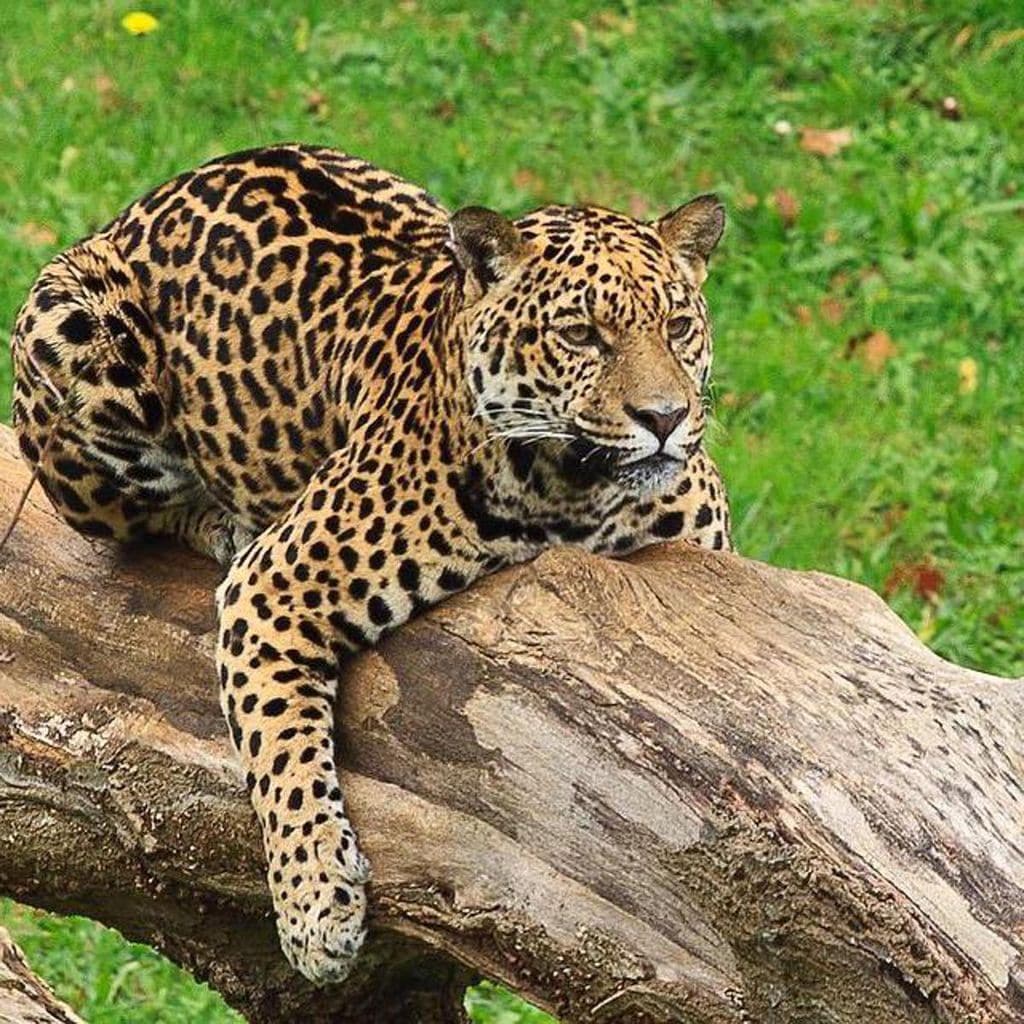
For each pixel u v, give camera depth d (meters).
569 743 9.75
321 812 10.06
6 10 24.22
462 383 10.38
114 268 11.80
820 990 9.23
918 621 17.19
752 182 21.94
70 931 14.75
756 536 17.81
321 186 11.77
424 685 10.18
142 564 11.60
